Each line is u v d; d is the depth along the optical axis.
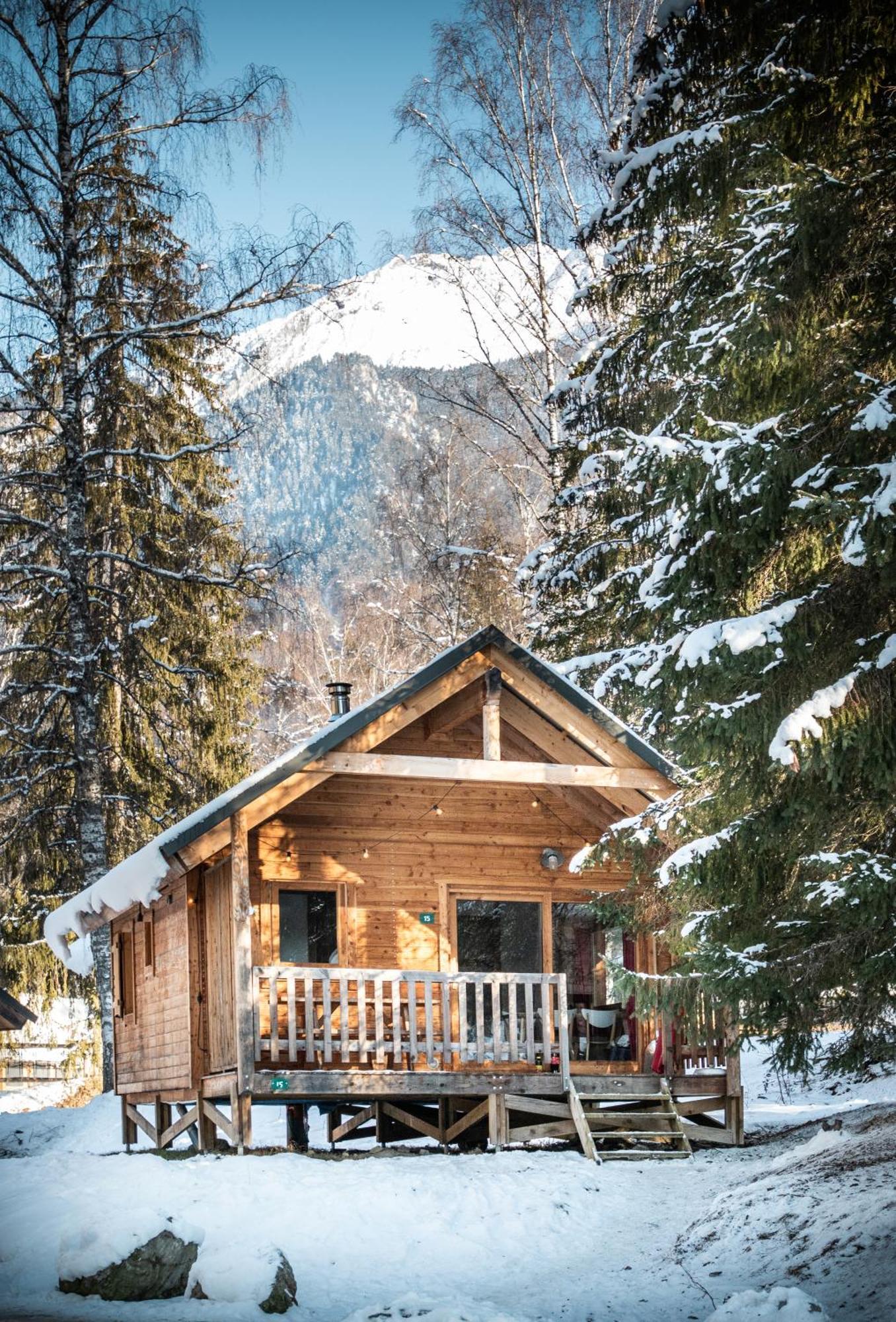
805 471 13.48
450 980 15.54
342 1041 15.05
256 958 15.98
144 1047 18.47
